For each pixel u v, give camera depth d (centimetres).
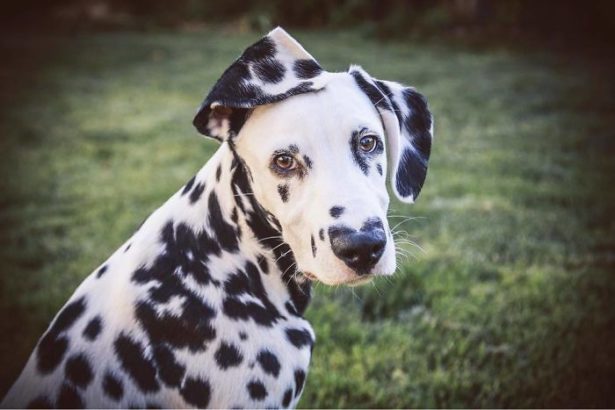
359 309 450
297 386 242
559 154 775
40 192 700
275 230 243
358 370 386
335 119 225
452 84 1165
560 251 528
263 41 225
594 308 443
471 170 729
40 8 2517
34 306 468
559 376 376
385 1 1988
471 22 1803
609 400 362
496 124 919
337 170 224
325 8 2058
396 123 250
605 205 612
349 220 218
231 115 233
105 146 877
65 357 231
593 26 1648
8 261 537
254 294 243
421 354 403
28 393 229
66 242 570
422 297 466
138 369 228
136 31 2119
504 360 393
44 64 1538
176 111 1080
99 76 1392
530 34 1678
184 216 247
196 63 1506
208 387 228
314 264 225
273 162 226
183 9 2297
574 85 1138
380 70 1279
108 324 233
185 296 233
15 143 898
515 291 466
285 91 222
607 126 888
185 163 795
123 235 579
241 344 232
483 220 586
